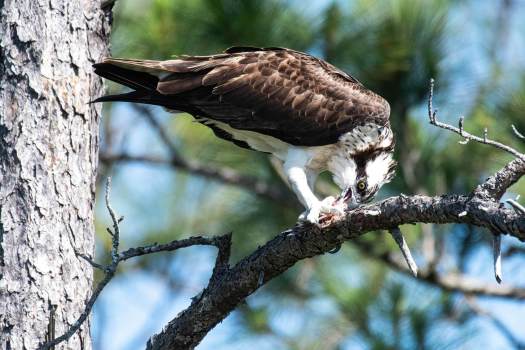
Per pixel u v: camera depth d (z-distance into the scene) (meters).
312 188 10.61
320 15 12.62
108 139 15.64
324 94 10.02
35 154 8.05
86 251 8.13
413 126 12.96
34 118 8.12
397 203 7.17
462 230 13.21
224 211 15.66
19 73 8.22
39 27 8.30
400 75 12.70
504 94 12.37
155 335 8.16
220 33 12.11
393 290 12.52
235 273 7.87
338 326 13.77
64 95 8.25
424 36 12.70
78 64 8.41
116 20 12.64
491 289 12.77
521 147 11.94
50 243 7.91
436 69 12.62
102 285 7.27
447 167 12.90
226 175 14.70
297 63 10.00
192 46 12.27
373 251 13.23
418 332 12.17
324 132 10.05
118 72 8.94
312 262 14.24
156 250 7.56
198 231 16.42
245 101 9.69
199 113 9.76
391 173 10.84
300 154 10.16
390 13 12.76
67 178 8.11
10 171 8.02
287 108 9.84
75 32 8.45
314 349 13.83
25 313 7.72
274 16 12.26
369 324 12.41
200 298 7.96
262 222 14.38
